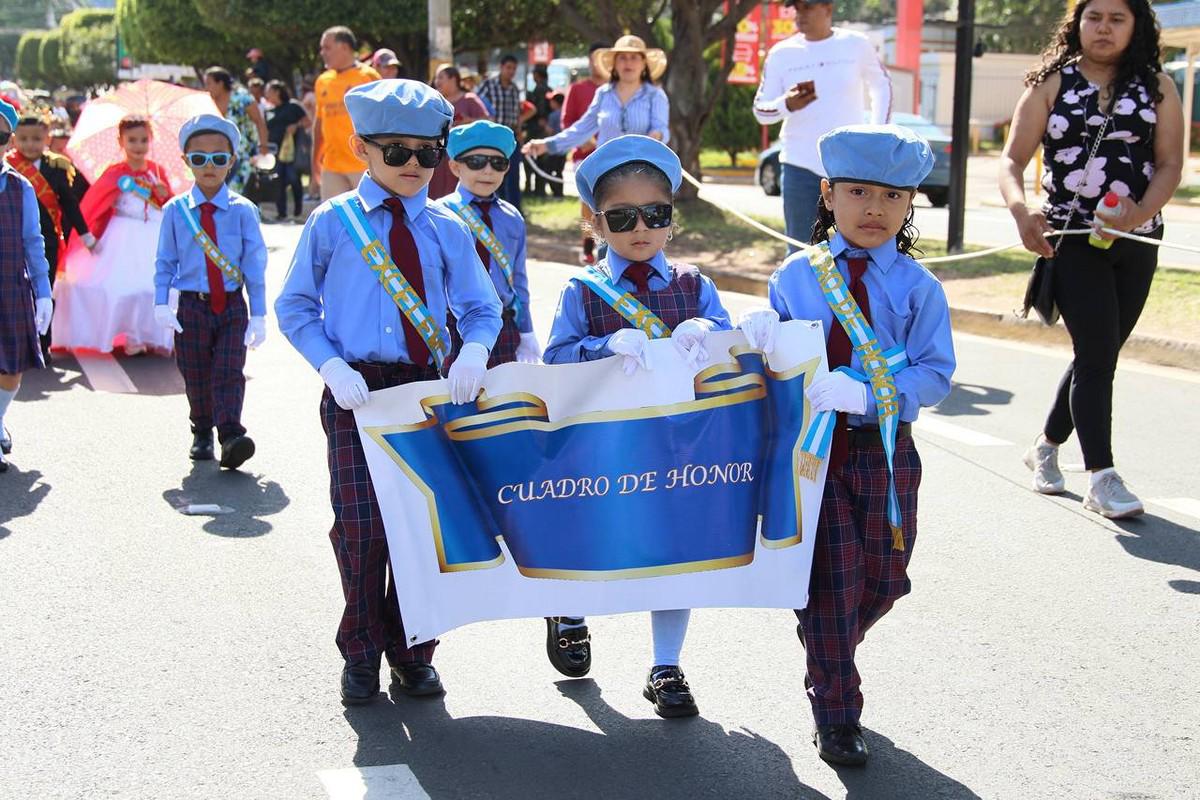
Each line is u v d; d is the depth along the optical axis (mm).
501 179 5984
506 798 3553
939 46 36344
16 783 3576
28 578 5133
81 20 75188
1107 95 5785
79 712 4012
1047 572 5305
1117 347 5957
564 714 4074
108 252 9492
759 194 24125
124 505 6102
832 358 3670
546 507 3812
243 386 6828
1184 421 7680
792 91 8453
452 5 26859
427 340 3980
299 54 34406
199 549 5508
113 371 9156
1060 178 5906
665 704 4035
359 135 3938
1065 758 3814
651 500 3793
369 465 3746
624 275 3914
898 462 3684
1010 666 4438
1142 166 5789
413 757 3777
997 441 7297
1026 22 38750
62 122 13477
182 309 6793
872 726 4012
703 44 17672
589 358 3879
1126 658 4504
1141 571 5320
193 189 6844
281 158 20016
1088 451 6004
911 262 3711
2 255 6664
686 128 17781
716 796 3578
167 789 3564
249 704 4094
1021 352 9789
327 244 3959
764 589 3758
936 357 3645
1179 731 3982
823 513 3676
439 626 3787
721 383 3758
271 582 5141
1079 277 5902
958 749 3865
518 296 6141
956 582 5199
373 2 26875
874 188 3574
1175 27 20328
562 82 38250
